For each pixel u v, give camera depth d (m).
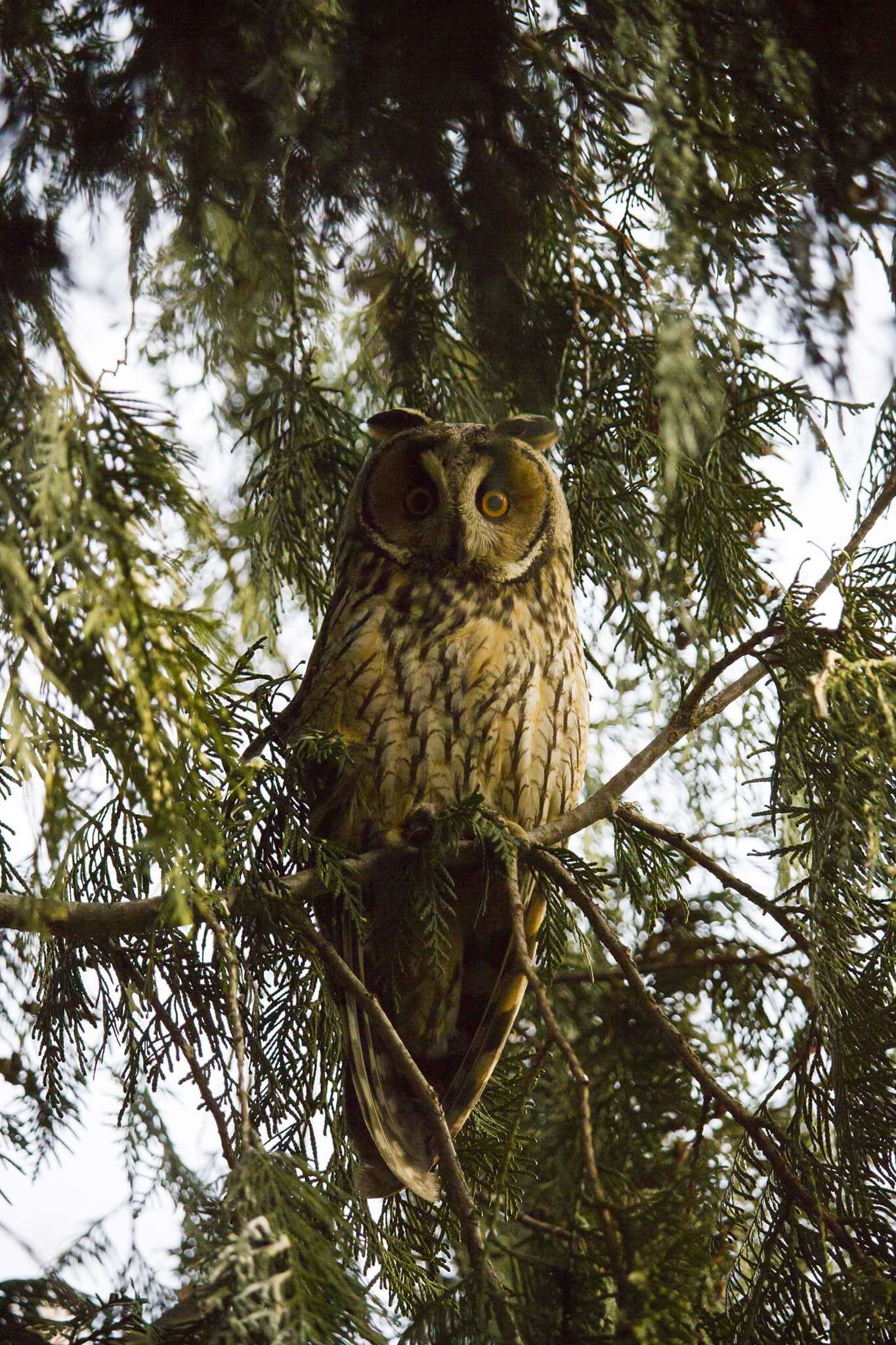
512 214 5.72
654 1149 8.34
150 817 4.58
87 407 4.52
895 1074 6.41
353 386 9.88
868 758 6.35
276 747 6.80
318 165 5.59
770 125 5.39
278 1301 4.23
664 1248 4.95
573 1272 5.11
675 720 7.35
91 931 5.84
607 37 5.43
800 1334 6.17
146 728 4.36
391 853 6.95
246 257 5.96
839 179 5.40
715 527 7.84
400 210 5.80
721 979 9.23
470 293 6.26
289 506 8.51
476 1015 8.10
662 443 7.64
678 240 5.32
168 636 4.52
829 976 6.43
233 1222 4.75
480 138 5.47
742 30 5.22
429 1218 7.33
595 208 7.37
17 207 5.07
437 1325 5.03
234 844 6.13
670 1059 8.97
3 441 4.51
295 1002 6.80
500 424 8.64
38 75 5.04
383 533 8.55
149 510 4.50
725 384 6.88
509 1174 7.07
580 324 7.91
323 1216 4.80
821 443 7.33
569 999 9.32
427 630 8.26
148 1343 4.77
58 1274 5.84
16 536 4.33
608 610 8.76
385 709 8.11
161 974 6.70
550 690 8.43
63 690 4.39
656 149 5.27
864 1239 6.32
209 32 5.00
